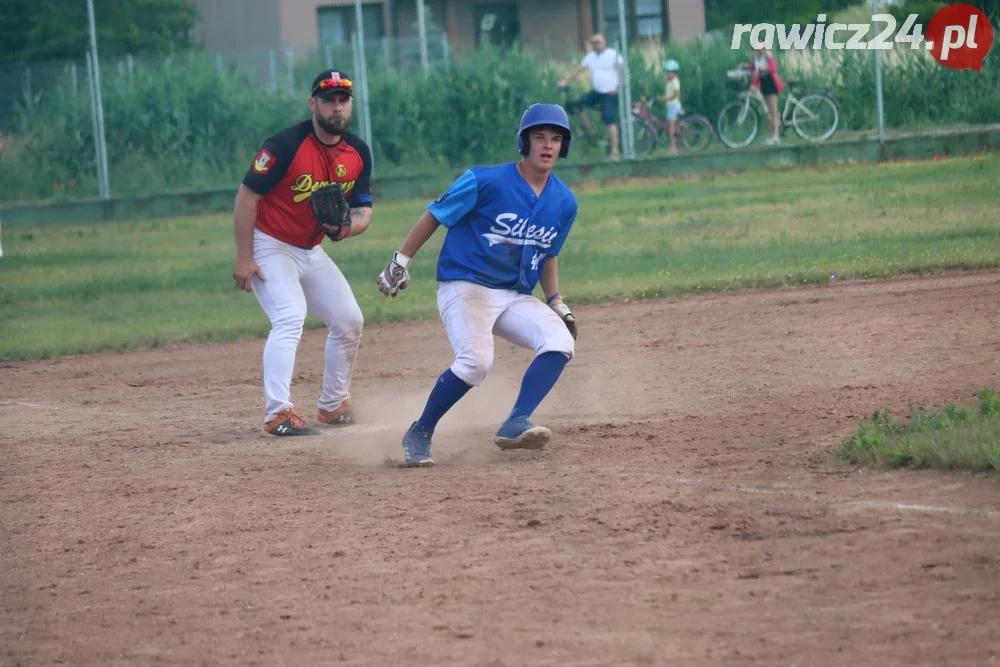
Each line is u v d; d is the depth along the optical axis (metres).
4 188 92.56
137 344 46.19
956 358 32.06
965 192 68.62
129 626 17.17
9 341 47.06
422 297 51.47
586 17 130.62
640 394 31.61
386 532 20.66
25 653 16.38
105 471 26.75
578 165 91.69
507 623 16.28
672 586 17.23
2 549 21.27
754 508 20.45
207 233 79.50
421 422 25.52
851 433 25.09
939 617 15.45
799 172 87.19
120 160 93.75
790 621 15.70
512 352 39.94
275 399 30.16
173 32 130.12
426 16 126.31
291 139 29.33
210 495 24.02
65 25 124.12
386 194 91.88
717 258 54.31
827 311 40.97
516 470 24.44
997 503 19.59
